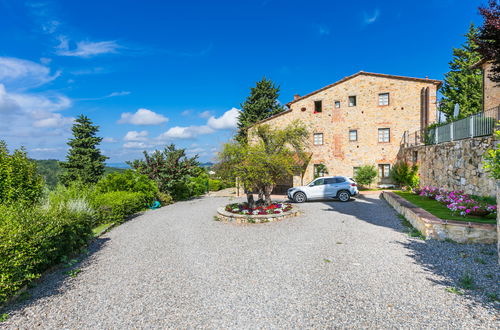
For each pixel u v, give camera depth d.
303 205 15.03
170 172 19.86
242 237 8.73
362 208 13.09
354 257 6.28
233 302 4.42
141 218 13.18
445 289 4.52
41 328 3.83
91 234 8.05
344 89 21.91
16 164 8.71
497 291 4.34
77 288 5.16
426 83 20.02
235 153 12.51
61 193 11.34
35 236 5.17
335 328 3.61
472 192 10.05
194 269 5.98
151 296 4.73
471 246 6.58
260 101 36.19
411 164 18.70
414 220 8.62
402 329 3.52
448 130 12.47
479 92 26.36
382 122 20.98
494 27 7.67
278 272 5.61
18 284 4.71
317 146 22.53
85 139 32.41
